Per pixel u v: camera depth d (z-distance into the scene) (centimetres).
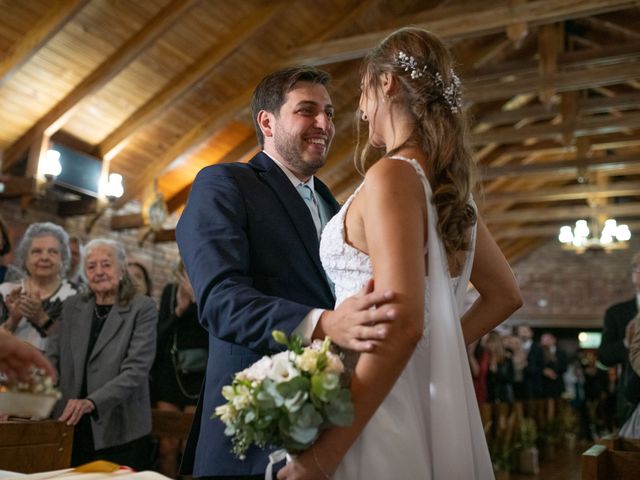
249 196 168
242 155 856
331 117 193
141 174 800
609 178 1619
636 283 362
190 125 779
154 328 297
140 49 632
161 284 882
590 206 1413
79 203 734
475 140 1073
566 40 995
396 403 127
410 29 149
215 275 147
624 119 995
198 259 151
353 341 118
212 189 164
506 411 622
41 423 218
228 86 762
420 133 138
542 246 1717
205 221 158
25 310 296
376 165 130
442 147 136
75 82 653
